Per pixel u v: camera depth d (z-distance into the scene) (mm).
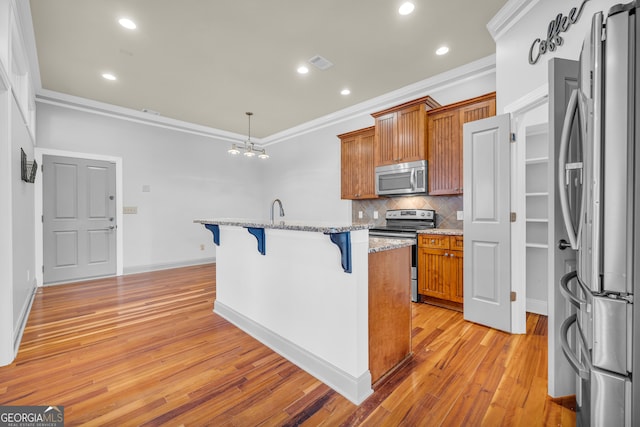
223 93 4039
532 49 2131
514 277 2412
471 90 3332
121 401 1581
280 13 2406
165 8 2342
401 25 2570
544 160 2768
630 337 946
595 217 1002
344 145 4492
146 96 4156
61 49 2930
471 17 2469
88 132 4383
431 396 1611
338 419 1441
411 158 3494
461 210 3467
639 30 900
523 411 1481
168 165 5246
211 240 5836
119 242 4688
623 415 963
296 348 1983
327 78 3588
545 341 2266
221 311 2879
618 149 943
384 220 4285
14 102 2258
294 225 1800
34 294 3611
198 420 1440
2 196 1981
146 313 2957
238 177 6238
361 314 1619
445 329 2512
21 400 1588
